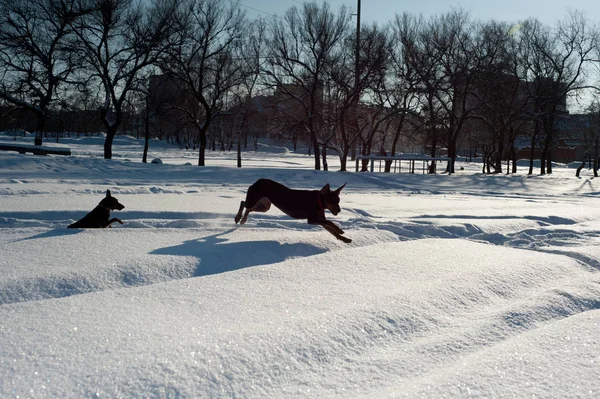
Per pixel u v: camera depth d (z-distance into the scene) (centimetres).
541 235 995
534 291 556
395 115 4194
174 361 317
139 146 8988
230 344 346
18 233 782
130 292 476
